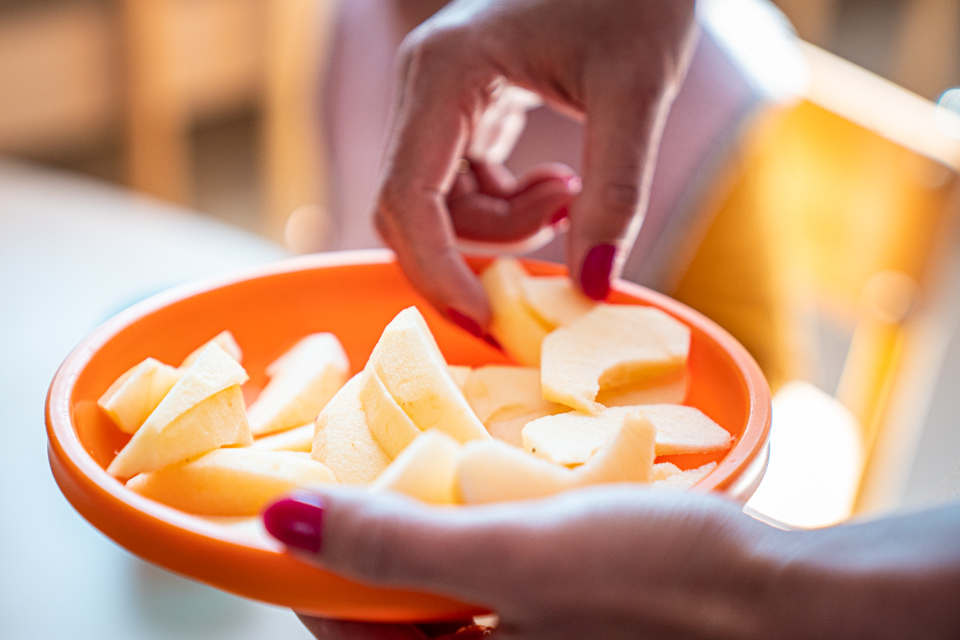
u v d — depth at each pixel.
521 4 0.41
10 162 0.73
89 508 0.30
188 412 0.33
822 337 1.00
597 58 0.40
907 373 0.64
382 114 0.79
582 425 0.34
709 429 0.35
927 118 0.61
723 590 0.29
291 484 0.33
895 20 1.55
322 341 0.39
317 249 0.96
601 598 0.29
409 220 0.39
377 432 0.34
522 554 0.28
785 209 0.67
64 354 0.51
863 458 0.66
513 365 0.41
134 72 1.34
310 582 0.29
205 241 0.62
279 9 1.41
